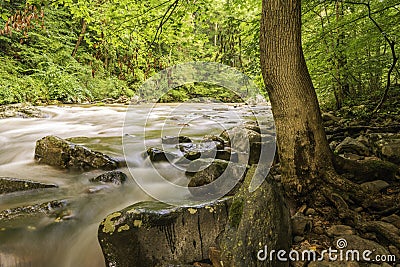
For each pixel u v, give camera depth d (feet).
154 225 6.75
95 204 9.69
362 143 13.17
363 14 16.69
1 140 18.38
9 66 40.60
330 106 28.53
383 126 16.01
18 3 29.84
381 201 7.66
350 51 17.80
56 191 10.42
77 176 11.76
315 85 24.52
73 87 46.85
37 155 13.67
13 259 7.16
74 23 54.60
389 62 19.80
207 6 15.96
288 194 8.64
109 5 17.26
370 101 23.84
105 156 12.63
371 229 6.97
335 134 15.98
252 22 15.75
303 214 8.05
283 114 8.36
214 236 7.02
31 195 10.09
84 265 7.68
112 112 36.04
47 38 49.52
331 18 21.22
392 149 10.70
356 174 8.72
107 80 55.62
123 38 18.58
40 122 26.86
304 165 8.32
